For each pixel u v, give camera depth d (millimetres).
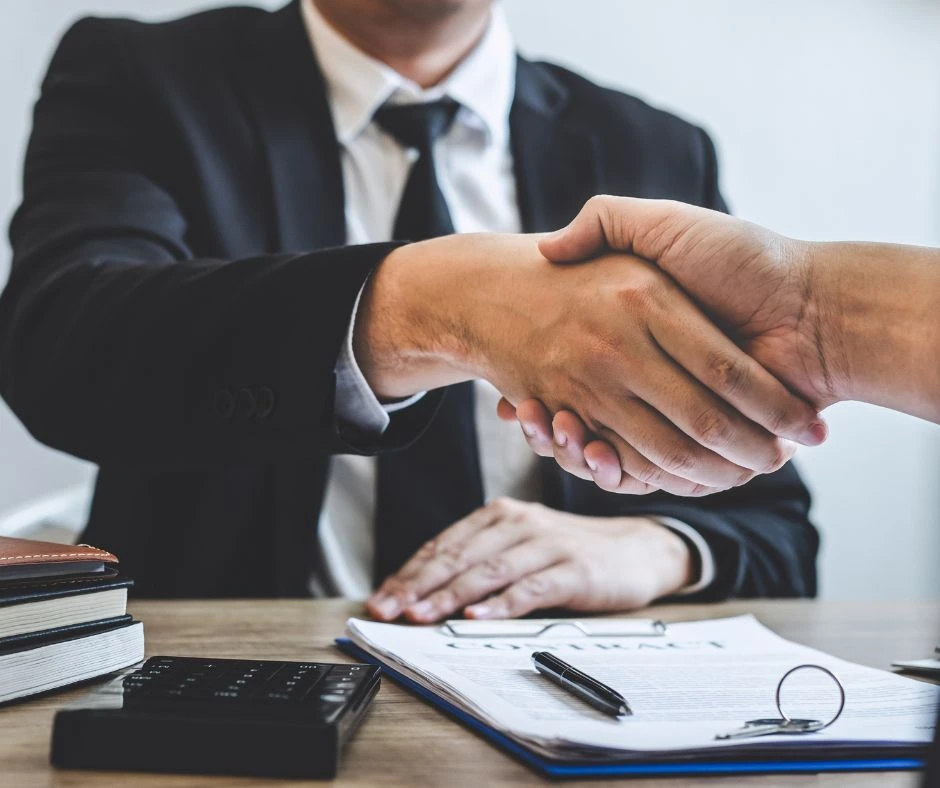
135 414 686
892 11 2281
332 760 368
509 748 402
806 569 1058
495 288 558
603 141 1273
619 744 379
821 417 525
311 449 634
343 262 615
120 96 1099
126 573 1055
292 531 1049
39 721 431
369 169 1176
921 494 2236
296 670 462
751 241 497
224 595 1065
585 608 822
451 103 1198
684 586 921
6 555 459
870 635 748
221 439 658
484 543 827
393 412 671
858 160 2299
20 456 1932
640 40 2195
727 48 2229
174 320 677
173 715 373
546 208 1212
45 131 1091
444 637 621
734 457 521
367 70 1154
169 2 2068
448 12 1122
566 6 2158
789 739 401
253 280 653
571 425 539
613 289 513
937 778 311
